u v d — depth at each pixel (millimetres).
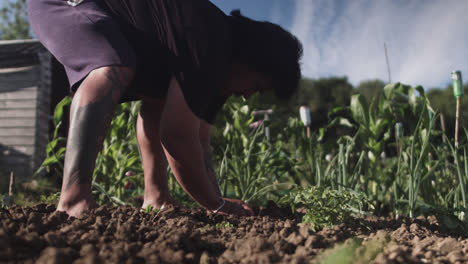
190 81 1231
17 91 7004
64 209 1091
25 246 750
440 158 2232
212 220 1372
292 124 2758
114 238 871
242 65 1430
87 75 1183
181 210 1432
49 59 7203
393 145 2545
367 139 2473
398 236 1239
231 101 2775
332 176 2312
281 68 1394
